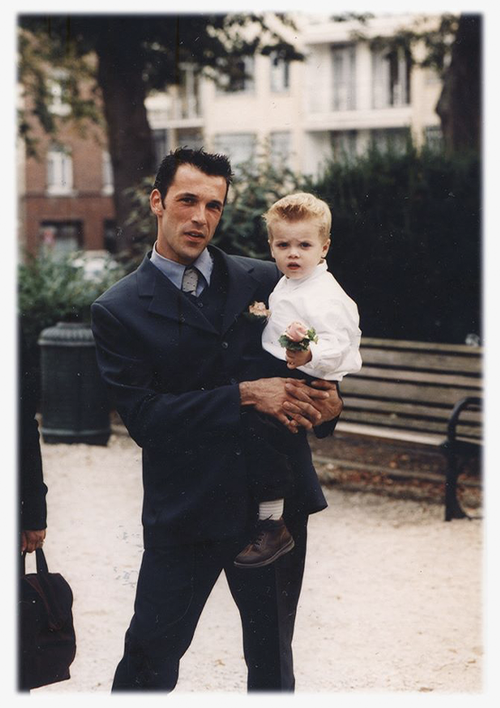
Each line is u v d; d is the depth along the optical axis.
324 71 40.06
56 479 7.67
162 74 14.49
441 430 6.65
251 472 3.00
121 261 10.80
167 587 2.96
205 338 2.97
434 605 4.89
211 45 14.27
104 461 8.32
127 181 13.64
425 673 4.06
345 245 8.34
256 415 3.00
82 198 46.25
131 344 2.93
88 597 5.03
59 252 11.58
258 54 14.88
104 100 13.91
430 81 38.97
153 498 2.98
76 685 3.97
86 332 8.94
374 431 6.86
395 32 16.14
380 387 7.08
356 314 3.24
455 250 8.12
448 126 11.43
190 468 2.93
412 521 6.42
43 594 3.25
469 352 6.68
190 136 42.41
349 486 7.34
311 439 8.83
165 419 2.86
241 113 41.47
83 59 19.20
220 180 2.95
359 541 5.98
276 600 3.07
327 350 3.07
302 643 4.45
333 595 5.06
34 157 20.47
